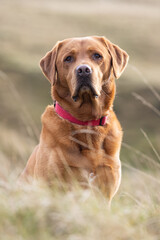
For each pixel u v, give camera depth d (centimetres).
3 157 1146
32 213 477
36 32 6706
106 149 722
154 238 495
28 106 3666
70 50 750
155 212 588
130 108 3519
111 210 537
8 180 589
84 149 705
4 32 6475
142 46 6153
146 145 2809
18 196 520
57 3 10494
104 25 7394
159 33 6856
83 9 9356
